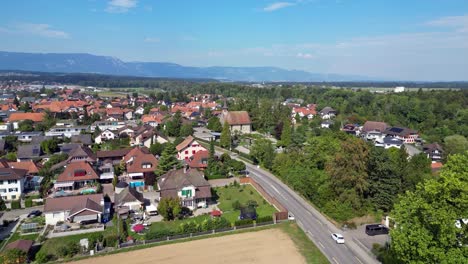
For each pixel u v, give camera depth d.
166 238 51.12
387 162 61.59
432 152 105.31
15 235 53.38
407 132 128.38
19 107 173.62
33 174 78.81
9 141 107.44
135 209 61.84
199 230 53.22
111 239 49.22
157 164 80.00
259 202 67.19
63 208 57.47
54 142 101.25
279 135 128.25
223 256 46.59
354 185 60.47
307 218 59.88
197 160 85.94
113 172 79.94
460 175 30.94
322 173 69.50
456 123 141.00
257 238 52.16
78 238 52.00
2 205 63.38
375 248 47.59
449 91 197.38
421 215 32.44
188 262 44.91
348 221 56.81
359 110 179.75
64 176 72.56
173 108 191.38
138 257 46.31
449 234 29.06
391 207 59.34
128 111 178.25
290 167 80.62
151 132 111.50
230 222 57.22
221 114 159.00
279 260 45.56
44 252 46.78
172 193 63.88
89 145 110.50
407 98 178.62
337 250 48.38
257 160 97.38
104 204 63.03
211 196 65.44
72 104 184.75
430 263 30.47
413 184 62.00
